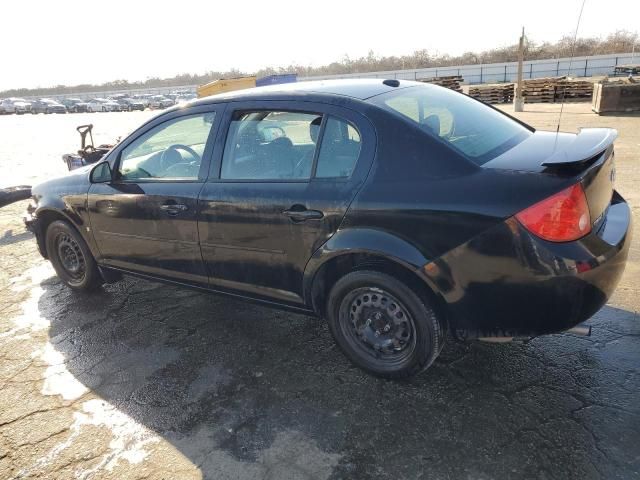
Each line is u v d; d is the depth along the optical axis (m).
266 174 2.92
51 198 4.07
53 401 2.90
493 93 23.47
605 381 2.64
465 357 2.97
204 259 3.26
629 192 6.02
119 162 3.66
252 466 2.29
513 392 2.62
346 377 2.89
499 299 2.33
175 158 3.37
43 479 2.32
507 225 2.21
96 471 2.34
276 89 3.10
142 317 3.87
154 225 3.42
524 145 2.72
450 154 2.42
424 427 2.43
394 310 2.66
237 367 3.09
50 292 4.51
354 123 2.65
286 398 2.75
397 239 2.45
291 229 2.78
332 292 2.79
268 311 3.82
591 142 2.44
